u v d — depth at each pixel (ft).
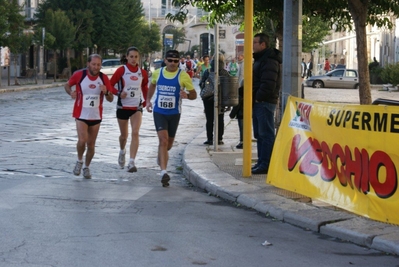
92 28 173.78
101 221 24.48
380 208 23.84
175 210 27.07
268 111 33.27
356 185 25.00
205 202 29.04
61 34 152.46
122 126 35.55
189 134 56.29
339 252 21.30
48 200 27.99
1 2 113.80
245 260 19.97
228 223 25.03
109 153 42.93
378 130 23.89
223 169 35.47
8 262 18.89
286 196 28.60
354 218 24.45
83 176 34.45
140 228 23.58
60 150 43.45
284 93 32.27
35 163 37.78
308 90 138.82
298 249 21.52
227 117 68.80
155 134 54.24
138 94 34.88
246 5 32.01
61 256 19.66
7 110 74.64
